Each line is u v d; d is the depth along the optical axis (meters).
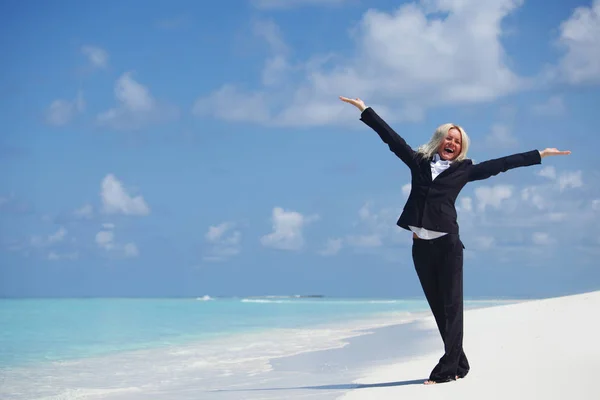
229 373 7.67
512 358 6.33
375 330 13.28
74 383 7.29
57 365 8.85
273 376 7.16
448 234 5.29
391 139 5.52
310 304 36.38
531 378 5.07
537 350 6.79
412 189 5.41
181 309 28.42
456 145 5.35
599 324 8.56
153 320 19.14
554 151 5.32
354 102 5.66
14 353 10.30
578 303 11.85
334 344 10.63
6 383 7.29
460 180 5.30
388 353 8.86
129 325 16.95
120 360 9.31
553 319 9.90
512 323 10.20
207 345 11.23
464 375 5.42
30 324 17.47
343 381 6.36
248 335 13.20
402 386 5.26
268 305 34.50
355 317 19.64
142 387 6.88
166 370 8.18
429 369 6.61
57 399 6.29
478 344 7.75
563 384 4.76
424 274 5.45
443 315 5.47
